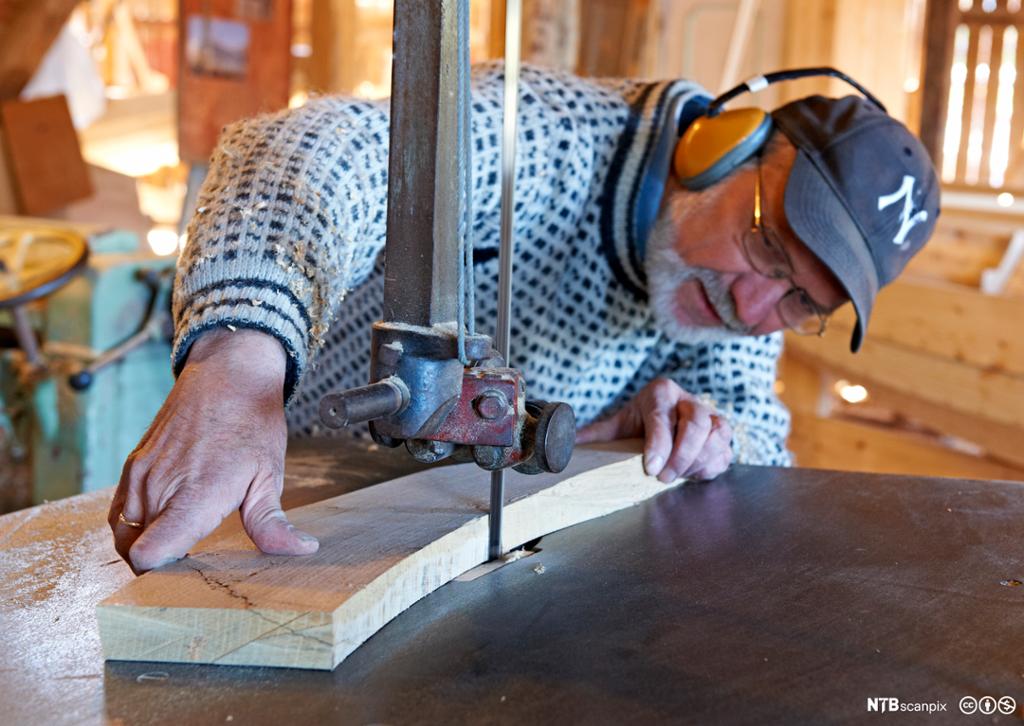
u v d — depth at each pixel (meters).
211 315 0.91
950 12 5.72
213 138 3.61
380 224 1.09
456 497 1.06
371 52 7.58
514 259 1.40
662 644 0.82
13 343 2.54
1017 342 2.78
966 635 0.85
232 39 3.59
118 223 4.55
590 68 4.04
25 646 0.80
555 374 1.52
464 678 0.76
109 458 2.43
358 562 0.86
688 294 1.38
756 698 0.73
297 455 1.38
